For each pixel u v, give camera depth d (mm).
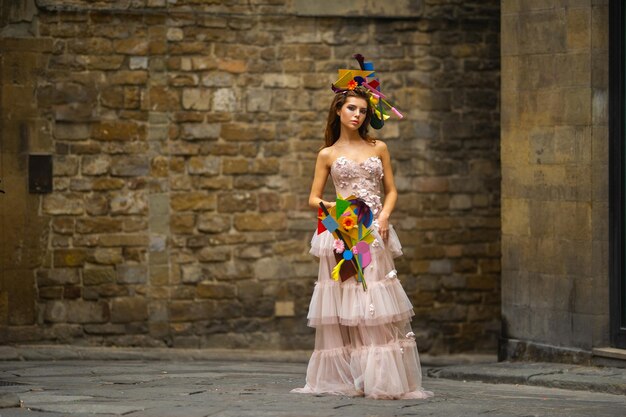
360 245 8312
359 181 8492
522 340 12023
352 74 8633
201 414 7035
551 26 11625
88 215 13945
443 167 14867
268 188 14328
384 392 8062
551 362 11617
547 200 11688
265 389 8797
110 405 7520
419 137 14781
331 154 8586
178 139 14133
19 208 13758
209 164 14203
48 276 13859
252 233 14305
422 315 14867
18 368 11297
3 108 13711
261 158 14312
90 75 13938
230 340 14281
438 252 14891
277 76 14328
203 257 14203
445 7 14781
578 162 11336
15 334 13773
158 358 13844
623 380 10070
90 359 13703
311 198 8617
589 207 11219
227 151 14234
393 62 14680
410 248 14812
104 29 13961
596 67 11242
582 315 11305
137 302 14070
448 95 14852
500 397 8812
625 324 11070
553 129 11617
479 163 14969
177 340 14148
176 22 14102
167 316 14133
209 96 14188
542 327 11766
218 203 14234
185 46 14125
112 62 13984
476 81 14922
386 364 8125
